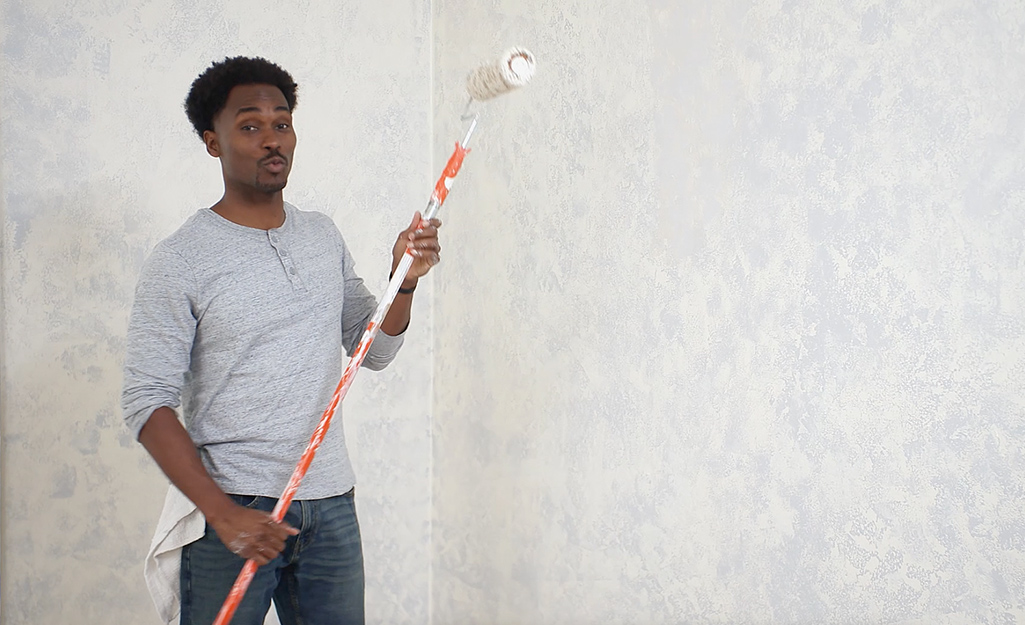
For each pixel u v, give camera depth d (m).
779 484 1.81
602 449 2.21
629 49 2.12
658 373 2.06
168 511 1.69
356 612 1.80
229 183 1.75
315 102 2.59
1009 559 1.45
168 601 1.73
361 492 2.67
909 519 1.59
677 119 2.00
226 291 1.67
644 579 2.11
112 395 2.38
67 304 2.33
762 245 1.83
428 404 2.77
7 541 2.28
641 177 2.09
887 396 1.62
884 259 1.62
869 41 1.64
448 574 2.71
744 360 1.87
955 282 1.52
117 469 2.38
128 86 2.38
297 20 2.57
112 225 2.37
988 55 1.47
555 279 2.34
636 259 2.11
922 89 1.56
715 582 1.94
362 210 2.65
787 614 1.80
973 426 1.50
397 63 2.69
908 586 1.60
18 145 2.28
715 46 1.91
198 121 1.81
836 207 1.70
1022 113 1.43
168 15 2.42
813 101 1.73
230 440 1.67
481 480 2.58
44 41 2.30
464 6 2.61
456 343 2.67
